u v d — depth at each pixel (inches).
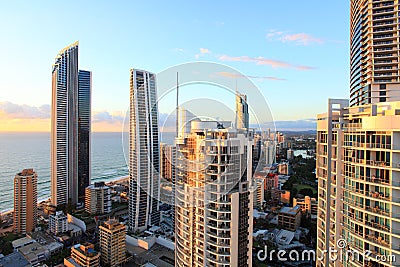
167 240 2539.4
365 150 766.5
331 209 923.4
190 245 1079.0
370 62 1792.6
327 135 936.9
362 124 784.3
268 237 2458.2
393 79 1733.5
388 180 710.5
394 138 698.2
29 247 2559.1
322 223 975.0
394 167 698.8
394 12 1756.9
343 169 876.0
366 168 765.3
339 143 890.1
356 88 2102.6
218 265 997.2
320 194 992.2
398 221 687.7
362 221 773.3
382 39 1772.9
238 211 1027.9
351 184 822.5
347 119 895.7
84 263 2169.0
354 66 2165.4
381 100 1736.0
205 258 1028.5
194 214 1064.8
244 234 1059.3
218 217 1008.9
